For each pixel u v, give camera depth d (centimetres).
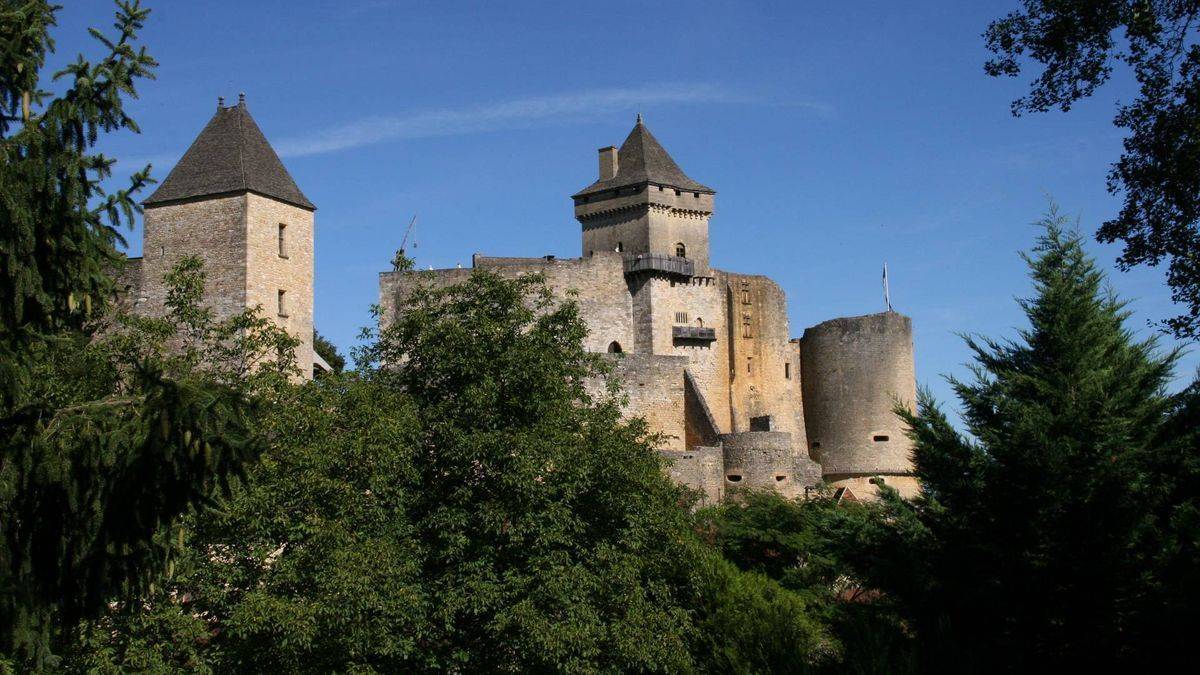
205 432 1708
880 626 2616
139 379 1819
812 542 4672
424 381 3559
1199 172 2378
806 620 3316
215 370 3184
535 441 3228
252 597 2750
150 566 1827
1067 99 2592
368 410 3191
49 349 1866
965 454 2988
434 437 3362
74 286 1786
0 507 1677
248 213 5347
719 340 8775
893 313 8738
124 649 2589
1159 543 2661
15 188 1677
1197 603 2425
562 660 3091
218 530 2888
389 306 7569
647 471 3488
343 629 2847
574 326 3678
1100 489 2697
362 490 3114
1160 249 2497
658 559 3491
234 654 2839
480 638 3194
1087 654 2630
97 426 1739
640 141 8994
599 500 3397
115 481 1702
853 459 8700
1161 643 2489
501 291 3609
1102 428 2816
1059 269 3100
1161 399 2961
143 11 1856
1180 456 2830
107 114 1806
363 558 2859
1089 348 3000
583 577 3073
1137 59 2472
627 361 7256
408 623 3020
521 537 3139
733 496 6588
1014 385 3019
